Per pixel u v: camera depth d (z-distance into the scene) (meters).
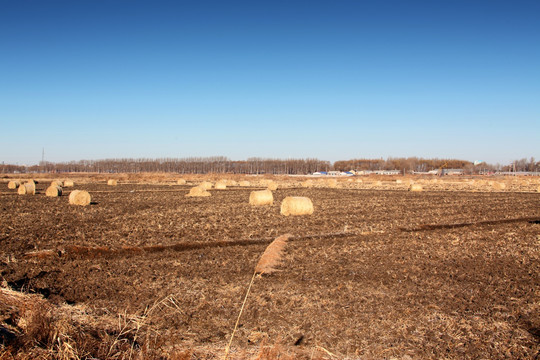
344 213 24.38
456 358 6.48
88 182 67.56
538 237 16.91
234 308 8.42
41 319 6.14
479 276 11.02
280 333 7.29
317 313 8.20
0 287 8.53
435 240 16.09
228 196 36.66
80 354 5.57
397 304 8.77
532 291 9.79
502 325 7.73
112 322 7.42
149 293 9.30
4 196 35.34
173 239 15.85
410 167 170.38
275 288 9.73
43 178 83.81
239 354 6.40
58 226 18.33
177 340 6.84
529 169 177.88
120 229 17.81
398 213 24.69
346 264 12.12
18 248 13.85
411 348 6.81
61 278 10.51
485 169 170.38
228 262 12.28
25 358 5.16
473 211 26.14
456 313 8.29
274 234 17.16
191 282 10.16
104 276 10.71
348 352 6.64
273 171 157.00
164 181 72.75
